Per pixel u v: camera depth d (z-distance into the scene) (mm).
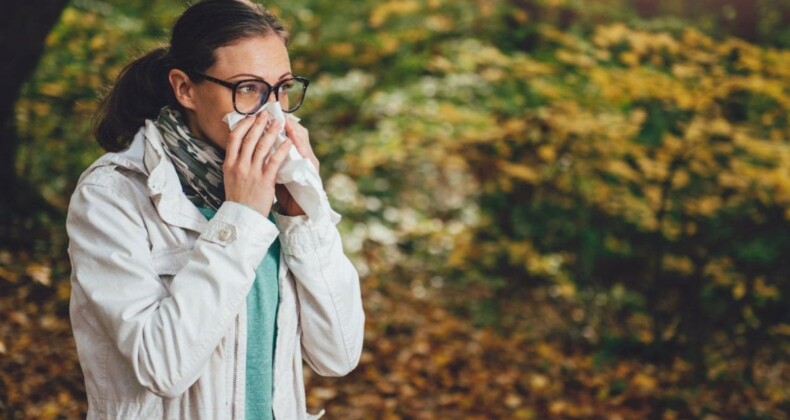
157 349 1283
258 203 1369
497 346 5074
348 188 6945
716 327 4809
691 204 4711
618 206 5094
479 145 5742
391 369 4535
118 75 1595
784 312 4688
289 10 6117
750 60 4535
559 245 5621
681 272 4883
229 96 1405
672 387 4523
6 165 4773
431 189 7906
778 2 6938
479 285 6273
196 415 1379
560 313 5691
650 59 5039
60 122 5055
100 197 1378
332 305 1478
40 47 4191
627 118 4836
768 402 4371
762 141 4406
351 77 6219
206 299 1311
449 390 4391
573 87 5035
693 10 7340
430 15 6363
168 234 1390
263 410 1428
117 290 1322
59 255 4551
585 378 4617
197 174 1448
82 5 5512
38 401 3336
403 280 6258
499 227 6121
